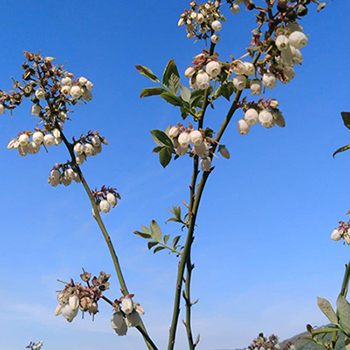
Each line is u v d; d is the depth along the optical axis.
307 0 0.23
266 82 0.23
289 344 0.47
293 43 0.23
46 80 0.31
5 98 0.32
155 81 0.29
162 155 0.28
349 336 0.24
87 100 0.32
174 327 0.26
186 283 0.29
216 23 0.40
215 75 0.25
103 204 0.32
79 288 0.25
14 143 0.32
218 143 0.26
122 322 0.24
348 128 0.25
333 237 0.50
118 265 0.28
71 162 0.32
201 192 0.26
